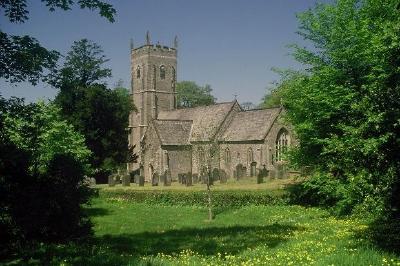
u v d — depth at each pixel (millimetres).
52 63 14938
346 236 14273
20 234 13445
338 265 9633
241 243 15250
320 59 25391
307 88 25234
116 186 47719
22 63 14102
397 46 11203
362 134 12039
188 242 16375
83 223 16828
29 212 13797
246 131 58750
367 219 19281
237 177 47469
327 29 24781
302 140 27609
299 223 20562
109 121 59156
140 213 30047
